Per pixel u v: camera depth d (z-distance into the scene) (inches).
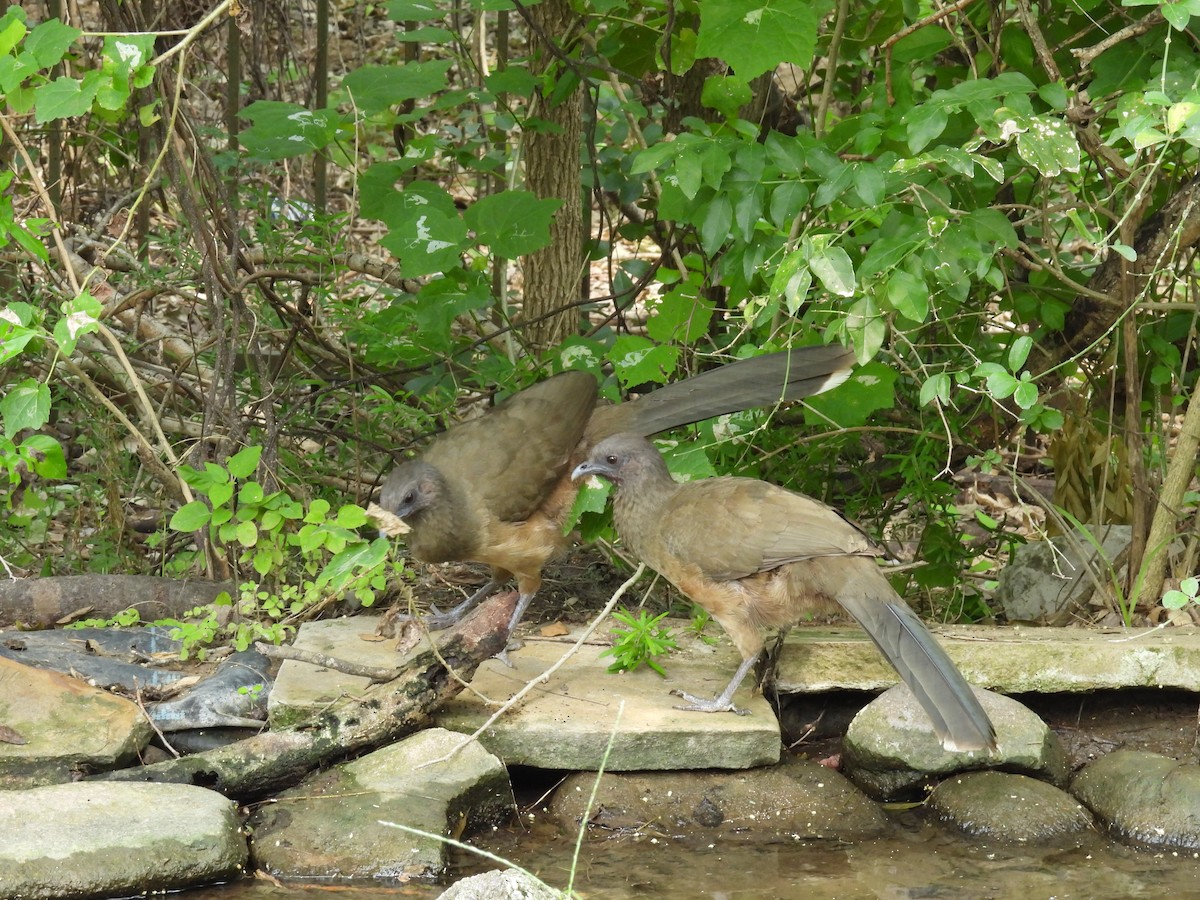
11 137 128.9
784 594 125.0
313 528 126.2
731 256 135.4
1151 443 139.7
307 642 131.0
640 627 129.3
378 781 122.5
